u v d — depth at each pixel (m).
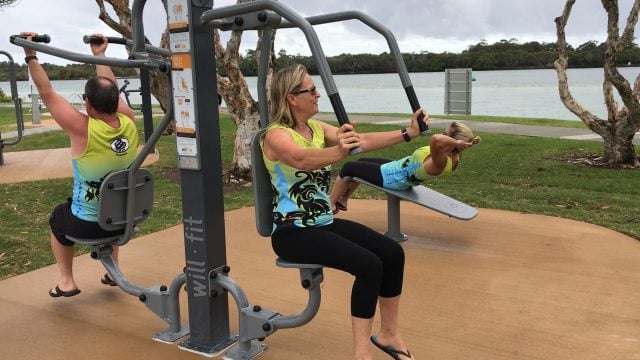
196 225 2.59
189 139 2.50
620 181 7.17
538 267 3.84
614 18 7.51
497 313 3.14
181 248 4.45
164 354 2.73
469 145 3.35
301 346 2.80
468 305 3.25
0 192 6.84
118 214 2.99
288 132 2.27
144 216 3.17
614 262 3.91
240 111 7.24
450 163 3.80
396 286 2.43
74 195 3.07
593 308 3.18
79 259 4.21
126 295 3.52
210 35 2.46
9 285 3.70
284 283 3.70
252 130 7.29
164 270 3.97
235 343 2.78
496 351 2.72
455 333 2.92
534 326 2.97
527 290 3.46
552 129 12.89
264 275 3.84
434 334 2.91
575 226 4.82
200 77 2.44
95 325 3.09
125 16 7.68
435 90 34.84
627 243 4.32
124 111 3.21
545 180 7.31
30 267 4.15
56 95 2.91
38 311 3.29
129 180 2.91
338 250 2.23
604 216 5.29
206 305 2.67
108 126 2.97
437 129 13.13
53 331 3.02
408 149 10.28
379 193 6.51
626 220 5.13
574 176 7.53
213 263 2.63
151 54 2.97
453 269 3.84
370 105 25.08
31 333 3.00
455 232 4.70
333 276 3.79
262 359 2.67
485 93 32.16
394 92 35.09
